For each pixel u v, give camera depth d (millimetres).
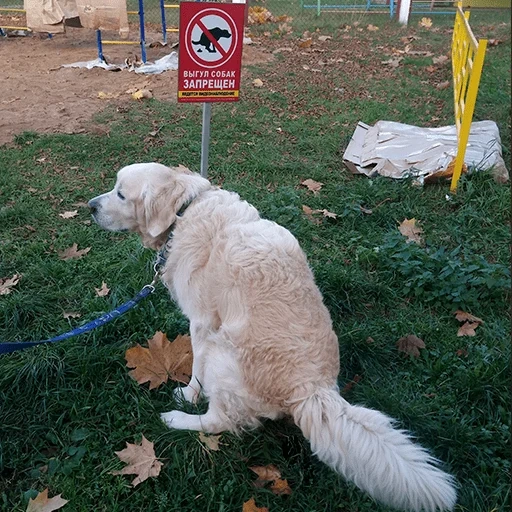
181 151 2471
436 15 5816
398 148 2459
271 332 1038
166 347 1353
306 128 2789
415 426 1186
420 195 2137
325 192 2188
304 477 1119
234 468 1124
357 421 937
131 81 3508
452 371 1341
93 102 3115
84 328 1233
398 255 1688
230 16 1492
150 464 1104
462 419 1211
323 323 1095
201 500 1069
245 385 1065
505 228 1939
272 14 5773
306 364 1027
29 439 1177
